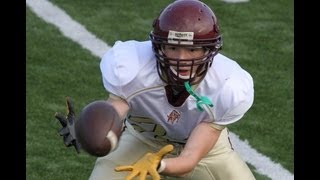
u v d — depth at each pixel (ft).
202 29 36.22
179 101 38.42
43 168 51.90
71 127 35.06
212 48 36.96
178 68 36.58
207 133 38.58
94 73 64.80
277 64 67.72
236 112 38.70
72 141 34.94
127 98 38.45
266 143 55.93
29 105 59.21
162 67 37.40
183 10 36.47
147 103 38.83
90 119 33.40
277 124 58.34
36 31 71.20
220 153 42.39
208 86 38.22
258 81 64.85
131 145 42.32
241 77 38.91
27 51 67.41
